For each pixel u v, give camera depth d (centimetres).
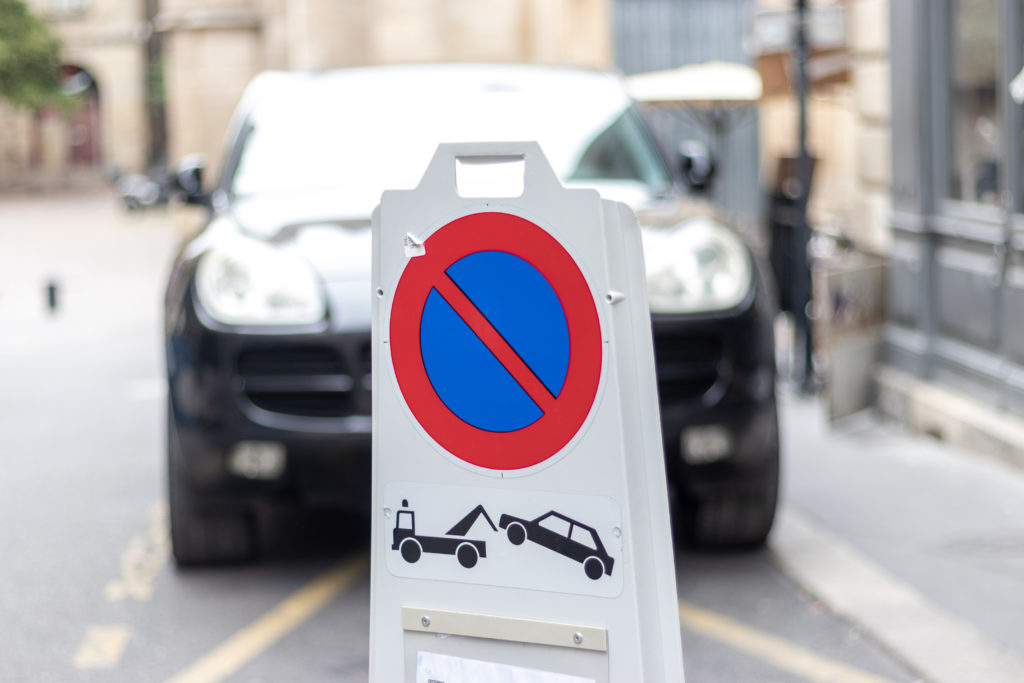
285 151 580
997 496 616
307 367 454
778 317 1173
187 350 462
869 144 919
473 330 250
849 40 950
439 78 615
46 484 685
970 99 737
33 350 1295
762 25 984
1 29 5722
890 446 746
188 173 607
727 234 486
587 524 244
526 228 244
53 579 508
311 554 537
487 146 246
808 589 478
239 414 455
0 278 2167
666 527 245
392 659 260
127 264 2464
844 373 812
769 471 493
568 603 246
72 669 411
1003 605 458
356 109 597
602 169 570
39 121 6769
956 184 758
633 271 242
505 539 250
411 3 1975
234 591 488
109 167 6675
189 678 402
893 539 548
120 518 605
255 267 466
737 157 2147
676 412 460
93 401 970
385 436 258
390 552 259
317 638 437
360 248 475
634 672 242
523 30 2000
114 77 6862
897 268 825
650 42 2197
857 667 406
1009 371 692
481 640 254
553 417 245
